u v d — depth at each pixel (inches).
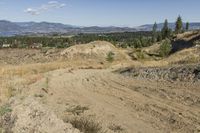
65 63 1926.7
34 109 366.0
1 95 508.7
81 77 1095.6
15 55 5004.9
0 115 354.0
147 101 592.7
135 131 402.3
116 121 453.1
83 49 3612.2
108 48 3663.9
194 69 845.8
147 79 910.4
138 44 4347.9
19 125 317.1
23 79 871.1
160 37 4771.2
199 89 655.8
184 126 414.3
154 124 433.7
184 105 534.9
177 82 778.8
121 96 665.0
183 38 3444.9
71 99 642.8
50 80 961.5
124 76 1063.0
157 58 2659.9
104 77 1070.4
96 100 630.5
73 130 310.5
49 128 308.0
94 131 361.7
